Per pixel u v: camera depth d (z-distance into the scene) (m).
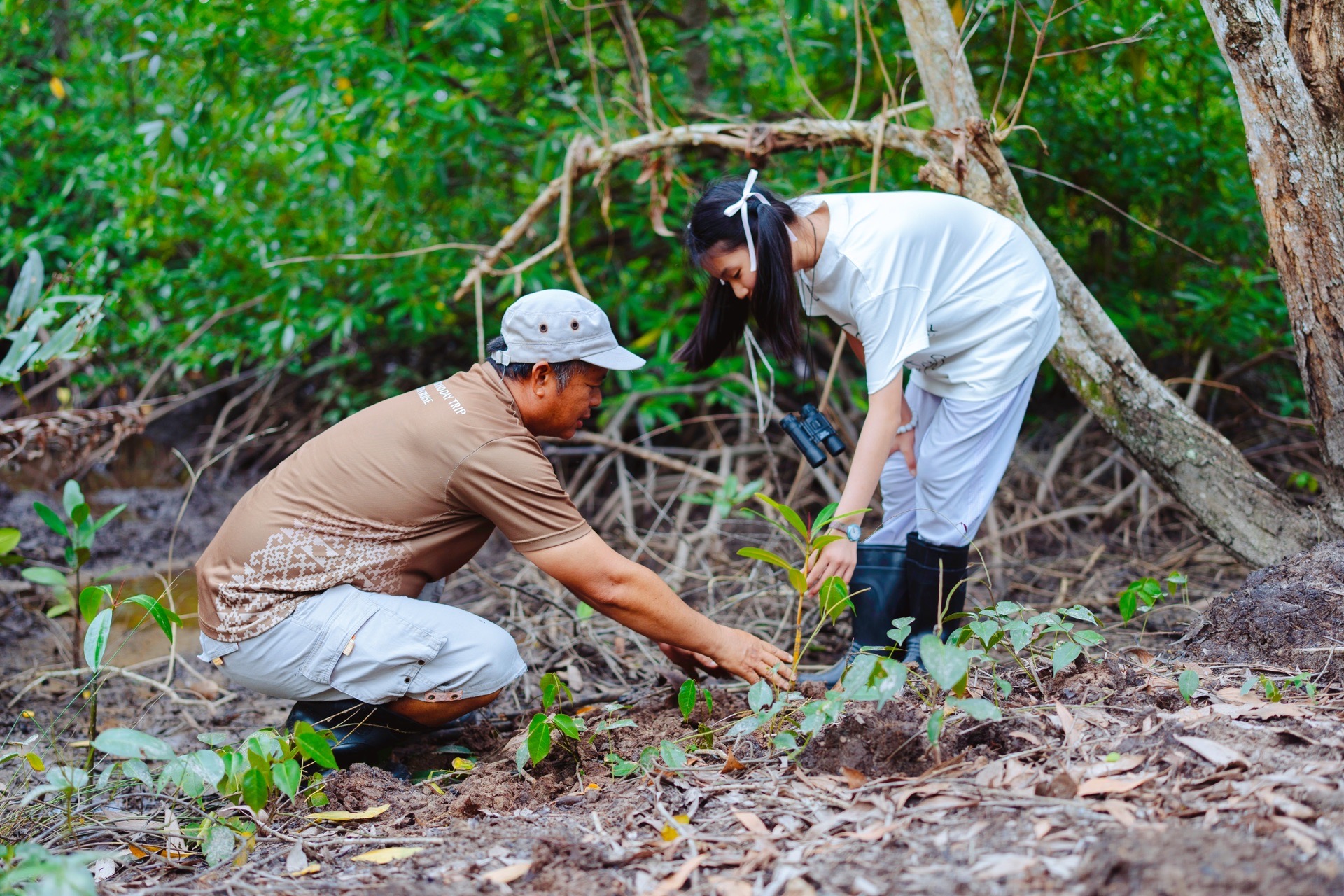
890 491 2.84
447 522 2.30
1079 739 1.92
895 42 4.63
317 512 2.28
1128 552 4.23
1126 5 4.31
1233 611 2.50
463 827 1.95
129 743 1.77
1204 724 1.85
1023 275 2.52
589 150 3.89
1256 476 2.91
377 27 4.70
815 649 3.38
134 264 6.16
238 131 5.03
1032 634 2.31
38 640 3.92
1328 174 2.54
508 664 2.40
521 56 5.34
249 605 2.29
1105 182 4.96
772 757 2.10
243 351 6.40
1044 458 5.05
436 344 6.42
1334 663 2.22
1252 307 4.55
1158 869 1.35
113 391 6.65
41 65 6.59
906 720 1.98
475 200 5.63
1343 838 1.41
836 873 1.54
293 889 1.72
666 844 1.73
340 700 2.37
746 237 2.27
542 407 2.27
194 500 5.90
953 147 3.18
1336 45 2.50
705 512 5.11
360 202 5.56
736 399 5.40
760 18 5.28
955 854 1.54
